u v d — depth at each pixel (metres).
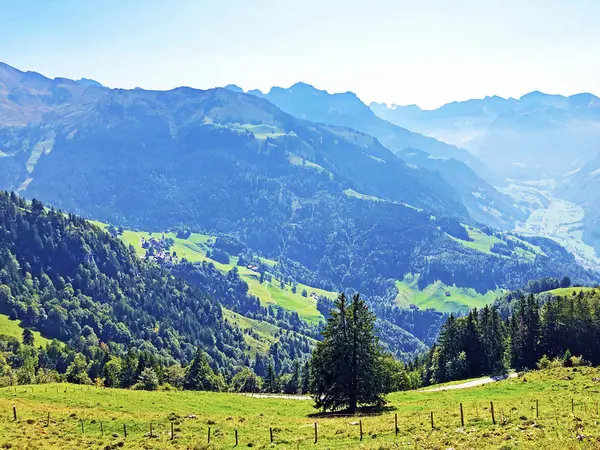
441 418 48.91
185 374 155.12
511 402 56.31
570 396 56.97
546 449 31.94
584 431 35.12
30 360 188.25
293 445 44.94
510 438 36.06
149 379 133.62
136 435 51.69
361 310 72.94
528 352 142.75
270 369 166.25
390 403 77.94
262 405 80.31
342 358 72.00
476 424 43.09
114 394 77.25
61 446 46.19
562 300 153.12
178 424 56.25
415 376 151.88
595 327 141.75
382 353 75.69
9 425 52.19
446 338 145.00
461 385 107.00
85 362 196.00
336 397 72.00
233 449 45.41
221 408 73.88
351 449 40.56
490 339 146.88
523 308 155.12
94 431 52.72
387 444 39.94
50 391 76.31
